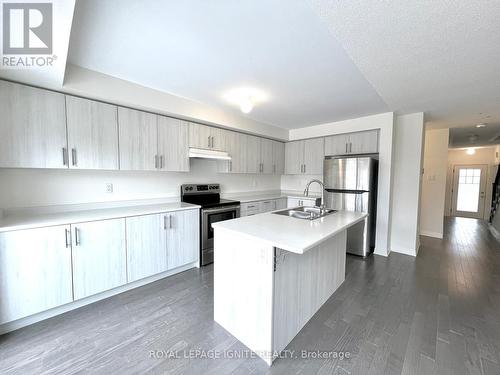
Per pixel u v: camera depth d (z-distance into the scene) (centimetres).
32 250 187
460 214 751
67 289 205
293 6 131
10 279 178
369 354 163
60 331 184
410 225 368
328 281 233
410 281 275
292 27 151
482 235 498
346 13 126
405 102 289
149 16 140
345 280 277
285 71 216
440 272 301
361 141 384
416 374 147
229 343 174
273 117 382
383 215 360
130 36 162
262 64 203
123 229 238
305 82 241
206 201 376
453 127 445
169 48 178
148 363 154
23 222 193
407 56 172
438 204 473
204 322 198
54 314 204
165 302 228
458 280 278
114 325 193
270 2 128
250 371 149
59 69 172
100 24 147
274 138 460
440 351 166
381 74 204
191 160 365
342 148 407
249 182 473
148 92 257
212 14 139
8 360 155
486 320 201
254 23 147
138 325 193
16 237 179
